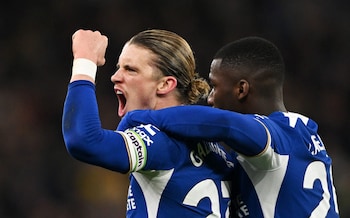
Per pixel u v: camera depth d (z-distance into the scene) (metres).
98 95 32.56
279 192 9.11
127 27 35.50
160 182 8.52
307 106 35.12
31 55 34.91
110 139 8.12
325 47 37.41
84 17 35.84
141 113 8.72
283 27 37.41
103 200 28.89
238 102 9.85
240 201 9.24
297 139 9.36
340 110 35.28
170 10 36.59
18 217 28.95
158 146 8.36
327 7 38.53
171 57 9.05
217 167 9.02
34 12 36.19
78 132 8.02
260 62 9.76
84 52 8.57
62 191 29.56
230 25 36.97
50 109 32.94
